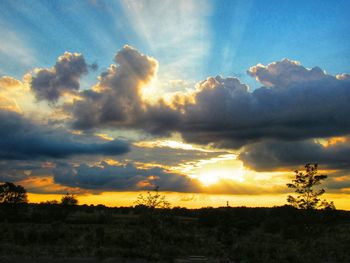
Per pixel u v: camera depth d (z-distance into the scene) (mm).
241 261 39812
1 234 56281
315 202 57656
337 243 51094
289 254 41656
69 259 38438
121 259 39562
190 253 44344
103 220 92875
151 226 62844
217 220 81938
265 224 73250
